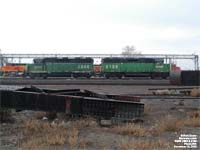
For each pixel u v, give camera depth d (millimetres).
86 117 14531
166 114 17219
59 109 14523
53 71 81438
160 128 12727
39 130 12484
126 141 10680
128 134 12039
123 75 81875
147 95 28875
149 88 38250
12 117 15164
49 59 81938
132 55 84438
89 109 14562
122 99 17344
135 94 30125
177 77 47281
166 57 82812
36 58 82688
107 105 14500
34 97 14617
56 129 12539
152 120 15203
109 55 84125
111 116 14453
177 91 32281
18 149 9797
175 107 20109
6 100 14656
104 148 9852
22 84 47656
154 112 17938
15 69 81812
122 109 14539
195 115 16375
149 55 83375
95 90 36750
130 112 14594
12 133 12133
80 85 46250
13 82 51281
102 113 14492
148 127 13336
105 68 81438
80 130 12758
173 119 14906
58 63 81812
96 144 10445
